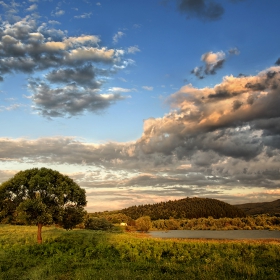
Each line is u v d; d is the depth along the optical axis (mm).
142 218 98125
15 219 32500
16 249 25625
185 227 118250
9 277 16172
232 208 199875
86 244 29156
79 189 33812
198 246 28062
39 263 20625
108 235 43062
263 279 14922
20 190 31438
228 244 28094
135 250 24375
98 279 14984
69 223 33531
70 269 18203
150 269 17781
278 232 84312
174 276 15812
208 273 15875
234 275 15797
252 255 21891
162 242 31156
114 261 21641
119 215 128625
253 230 101188
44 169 32656
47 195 31859
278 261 20234
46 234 40062
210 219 120500
